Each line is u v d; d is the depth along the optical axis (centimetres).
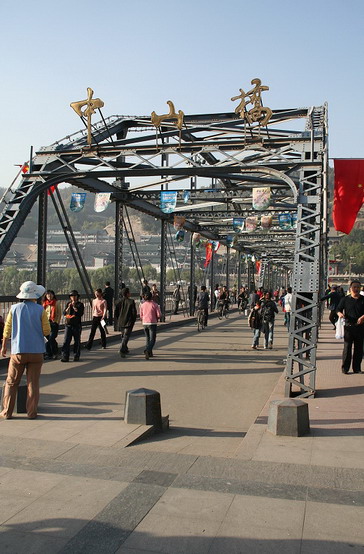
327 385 1075
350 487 511
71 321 1480
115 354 1647
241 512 453
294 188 1192
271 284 7206
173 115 1361
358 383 1088
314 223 1192
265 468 567
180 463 583
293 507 463
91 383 1159
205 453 648
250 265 5384
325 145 1354
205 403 991
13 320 788
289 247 4609
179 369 1372
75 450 627
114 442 662
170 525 429
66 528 423
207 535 413
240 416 900
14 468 562
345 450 635
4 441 662
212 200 2369
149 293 1585
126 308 1569
